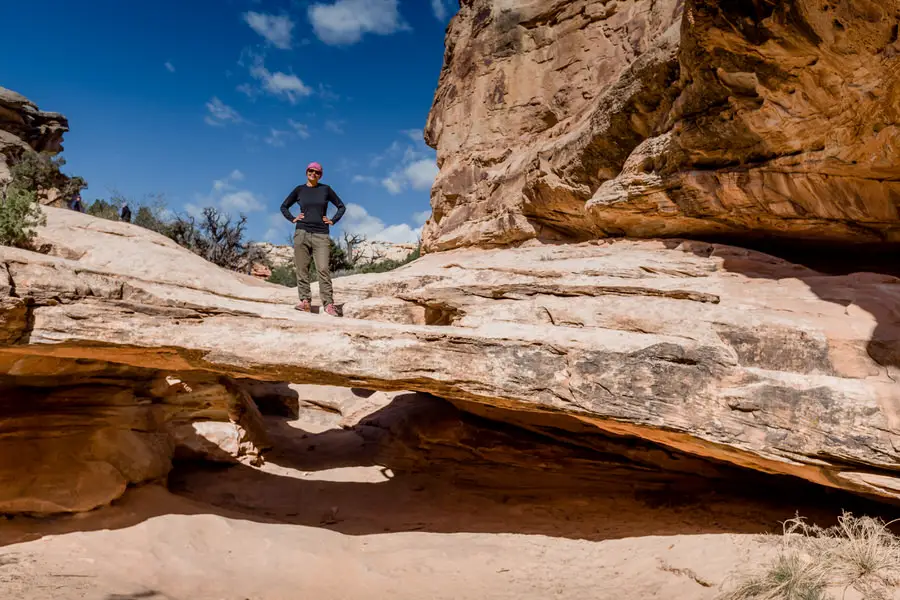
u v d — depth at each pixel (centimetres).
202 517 698
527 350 602
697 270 739
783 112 633
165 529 654
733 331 595
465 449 987
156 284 611
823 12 517
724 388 560
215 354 602
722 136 714
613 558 640
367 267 2823
